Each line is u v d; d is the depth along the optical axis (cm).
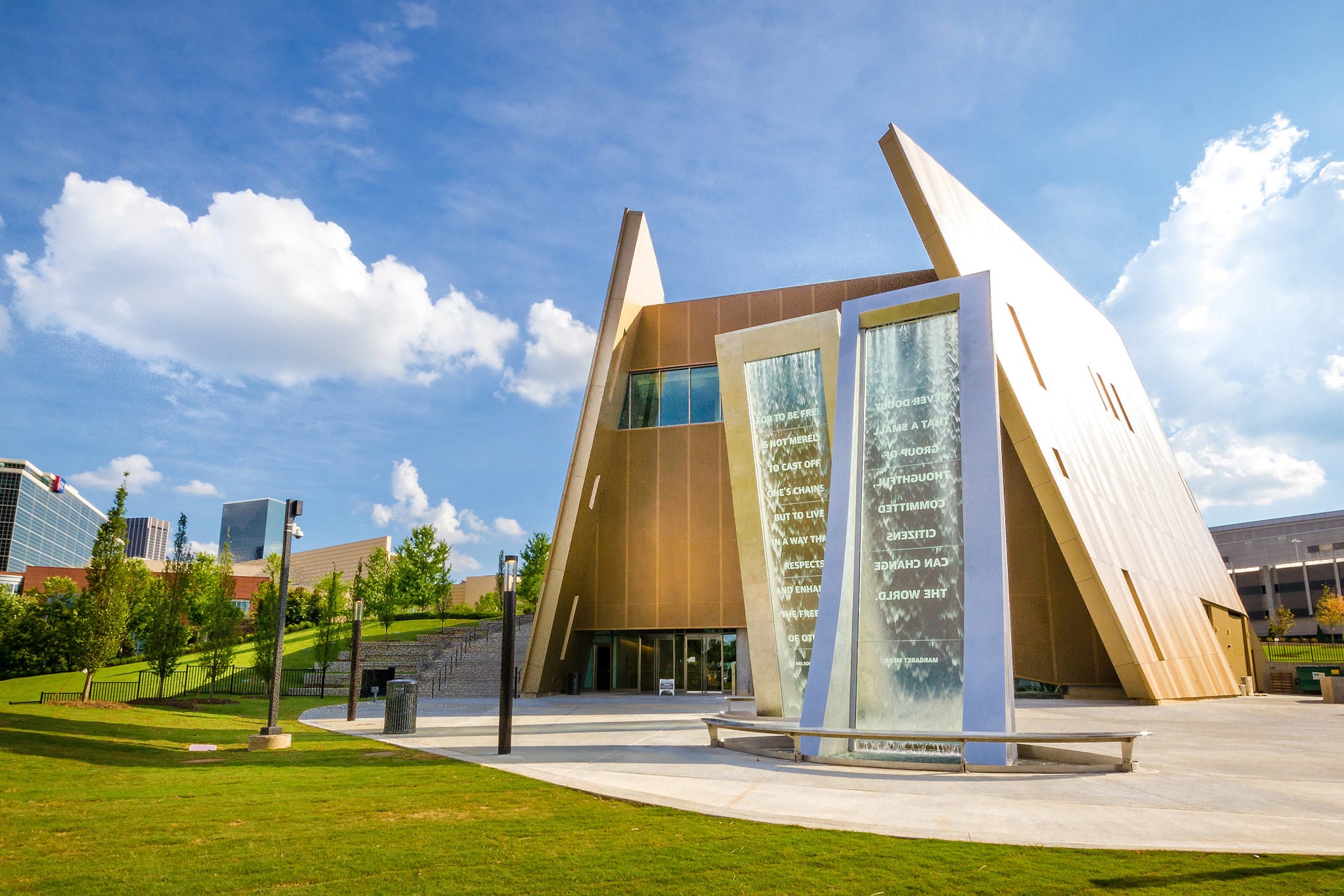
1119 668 2603
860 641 1424
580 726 1886
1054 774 1142
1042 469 2586
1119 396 4206
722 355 2075
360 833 768
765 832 769
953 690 1340
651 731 1750
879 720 1374
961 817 841
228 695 2983
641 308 3731
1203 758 1315
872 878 619
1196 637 3231
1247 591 10000
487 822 816
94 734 1503
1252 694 3706
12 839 739
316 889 596
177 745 1455
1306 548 9788
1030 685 2972
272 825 802
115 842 729
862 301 1612
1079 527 2569
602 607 3453
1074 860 662
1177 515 4053
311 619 6100
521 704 2717
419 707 2553
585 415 3347
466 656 3997
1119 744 1442
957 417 1479
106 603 2433
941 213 2712
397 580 5541
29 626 3903
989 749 1168
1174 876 615
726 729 1523
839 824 802
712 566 3381
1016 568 3042
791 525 1961
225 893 585
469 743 1533
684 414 3575
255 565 12569
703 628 3344
